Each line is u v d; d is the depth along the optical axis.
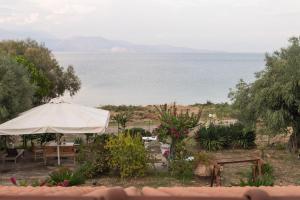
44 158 16.91
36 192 2.33
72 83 44.94
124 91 104.75
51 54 45.59
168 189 2.61
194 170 13.53
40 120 16.00
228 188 2.89
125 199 2.01
